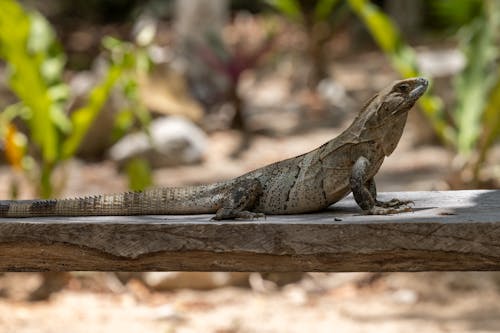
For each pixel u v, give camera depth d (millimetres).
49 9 45250
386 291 13242
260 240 5953
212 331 11391
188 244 6039
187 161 21000
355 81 31141
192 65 28781
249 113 26922
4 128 13938
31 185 15789
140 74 23172
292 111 26859
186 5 29094
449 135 15953
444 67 22156
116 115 21250
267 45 25734
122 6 45719
